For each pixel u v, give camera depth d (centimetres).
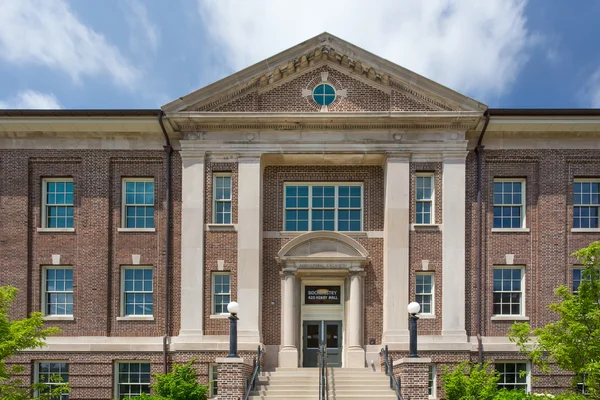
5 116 2517
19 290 2516
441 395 2348
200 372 2381
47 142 2588
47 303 2555
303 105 2519
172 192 2552
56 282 2567
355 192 2639
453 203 2469
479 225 2495
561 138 2561
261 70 2480
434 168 2502
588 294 1969
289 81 2536
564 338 1914
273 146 2498
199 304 2436
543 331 1998
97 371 2448
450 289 2427
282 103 2523
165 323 2462
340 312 2591
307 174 2630
